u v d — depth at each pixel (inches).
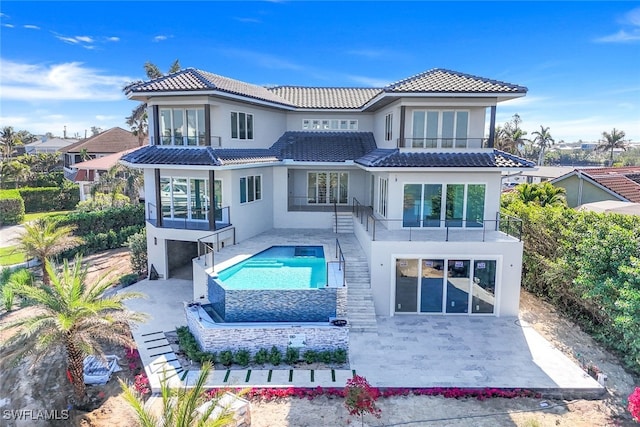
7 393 603.5
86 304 570.9
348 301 800.3
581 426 513.3
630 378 628.4
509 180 3184.1
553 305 898.1
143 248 1086.4
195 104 955.3
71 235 1264.8
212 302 789.2
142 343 714.2
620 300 635.5
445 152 932.0
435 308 835.4
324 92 1406.3
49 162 3132.4
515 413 537.6
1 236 1539.1
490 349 692.1
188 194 1005.2
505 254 816.9
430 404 553.3
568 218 885.8
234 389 578.6
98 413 552.1
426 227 928.9
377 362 649.6
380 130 1170.0
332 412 538.3
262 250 961.5
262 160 1030.4
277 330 670.5
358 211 1181.1
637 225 757.3
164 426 397.1
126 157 976.3
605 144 4394.7
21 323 554.3
